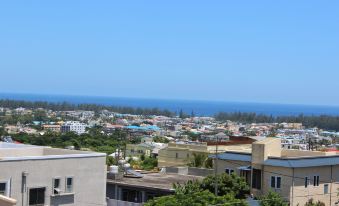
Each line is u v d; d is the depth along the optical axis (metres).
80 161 37.56
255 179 49.09
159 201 37.56
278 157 48.66
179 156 91.94
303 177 48.06
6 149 37.66
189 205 36.53
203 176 55.41
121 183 47.66
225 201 37.16
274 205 42.34
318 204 48.97
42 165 35.38
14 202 22.88
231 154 52.34
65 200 36.56
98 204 38.66
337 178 51.53
